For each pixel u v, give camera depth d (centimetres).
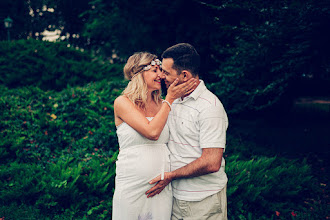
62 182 353
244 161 468
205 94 192
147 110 214
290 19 459
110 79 866
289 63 505
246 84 592
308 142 636
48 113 590
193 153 192
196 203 195
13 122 546
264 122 772
